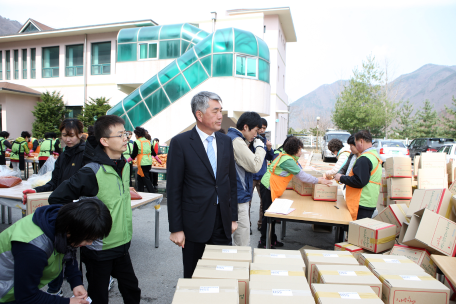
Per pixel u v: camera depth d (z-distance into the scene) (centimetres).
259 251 192
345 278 157
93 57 1925
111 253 179
